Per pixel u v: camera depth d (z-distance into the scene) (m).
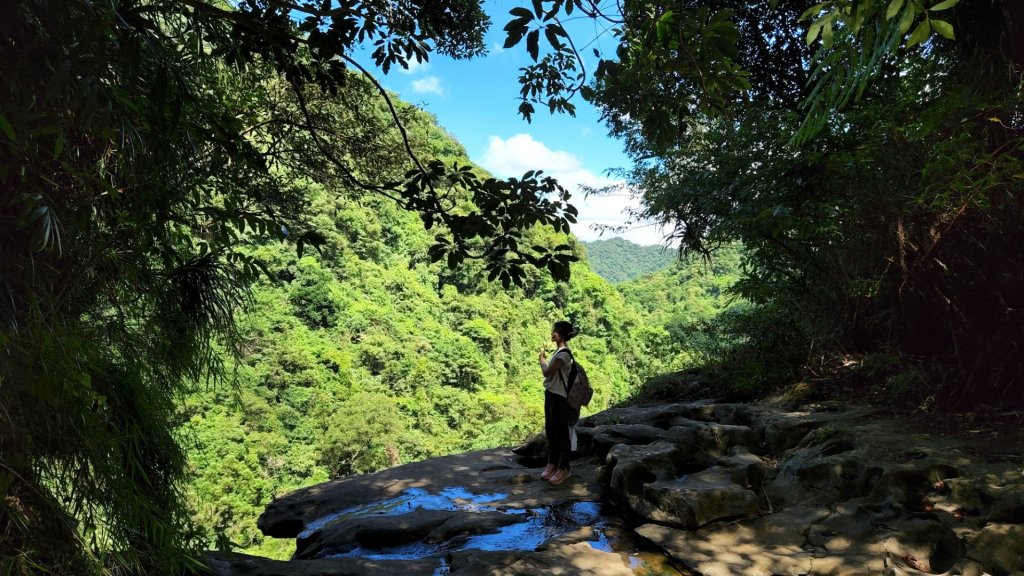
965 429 3.43
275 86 3.44
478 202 2.19
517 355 64.38
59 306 1.40
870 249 4.12
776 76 6.69
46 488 1.30
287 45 2.03
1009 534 2.44
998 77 2.63
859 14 1.18
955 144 2.76
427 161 2.45
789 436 4.18
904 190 3.31
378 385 45.84
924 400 3.97
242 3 2.00
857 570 2.50
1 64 1.03
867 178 3.46
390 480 4.71
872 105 3.40
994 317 3.48
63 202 1.38
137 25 1.21
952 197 3.09
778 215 3.87
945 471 3.00
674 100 2.00
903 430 3.61
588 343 64.56
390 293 58.81
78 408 1.36
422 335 55.38
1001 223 3.09
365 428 36.31
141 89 1.39
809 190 3.78
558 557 2.90
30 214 1.16
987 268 3.33
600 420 5.62
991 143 2.87
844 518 2.97
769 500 3.42
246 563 2.59
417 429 44.66
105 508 1.44
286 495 4.71
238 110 3.00
